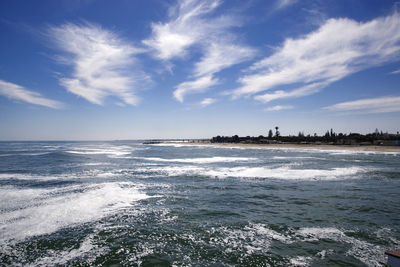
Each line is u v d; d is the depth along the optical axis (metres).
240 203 12.68
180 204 12.39
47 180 19.05
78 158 41.53
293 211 11.29
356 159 40.31
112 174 22.81
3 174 22.23
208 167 29.00
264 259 6.67
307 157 45.28
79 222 9.55
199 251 7.18
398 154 54.62
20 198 13.07
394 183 18.56
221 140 173.38
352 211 11.28
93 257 6.84
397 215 10.64
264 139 155.00
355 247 7.42
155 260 6.66
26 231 8.60
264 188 16.61
